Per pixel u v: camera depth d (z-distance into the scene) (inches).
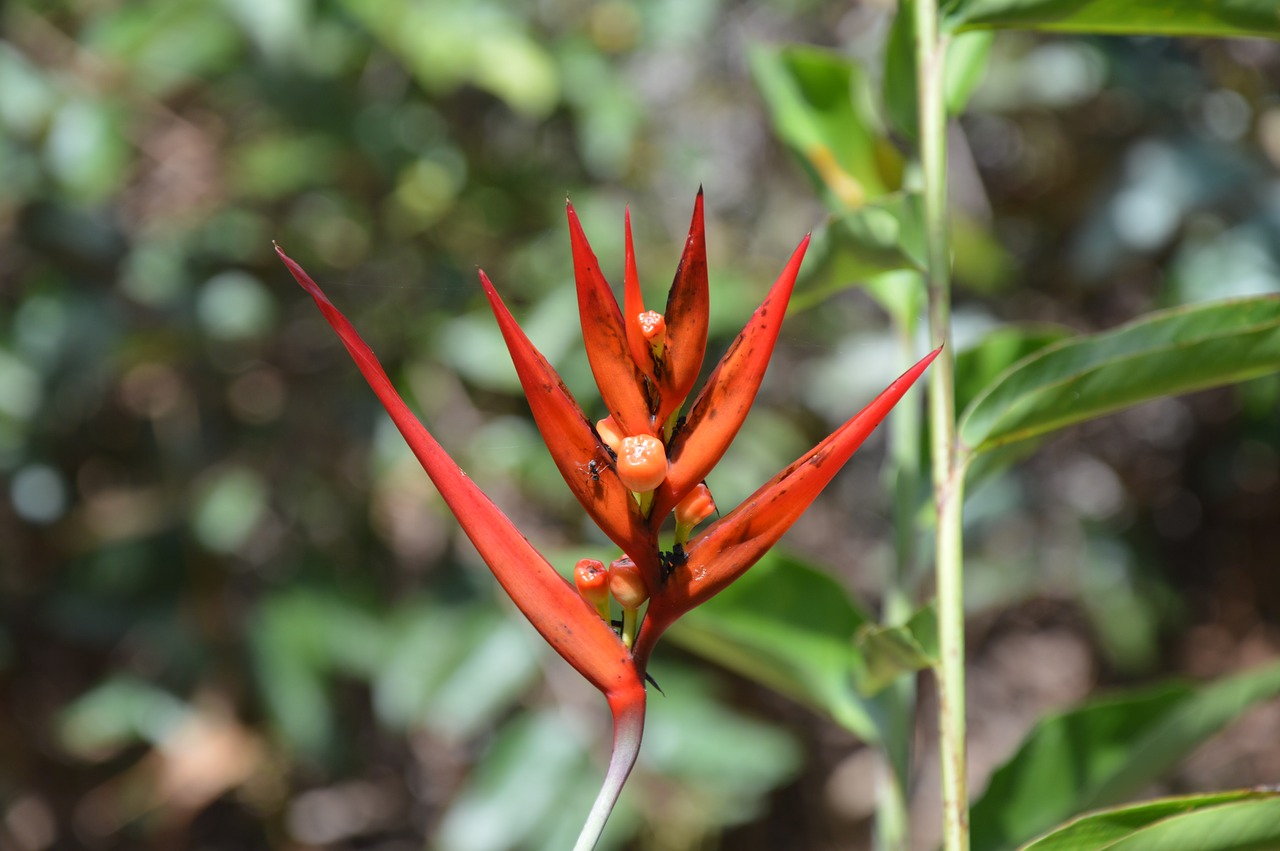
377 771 69.8
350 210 60.1
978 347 27.7
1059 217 68.7
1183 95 60.9
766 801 66.1
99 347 54.8
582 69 56.5
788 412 64.5
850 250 23.8
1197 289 55.9
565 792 45.9
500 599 50.1
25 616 61.8
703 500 19.8
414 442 19.6
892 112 26.3
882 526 71.7
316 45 56.3
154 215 60.5
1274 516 72.1
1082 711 25.9
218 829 68.7
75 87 53.8
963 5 23.4
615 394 19.7
